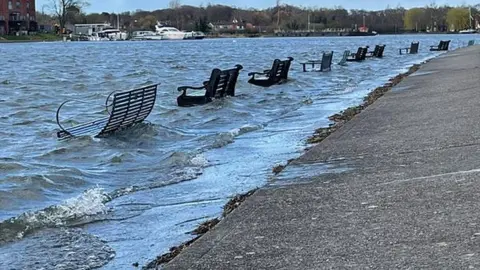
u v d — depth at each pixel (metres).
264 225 6.46
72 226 7.43
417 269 4.89
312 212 6.75
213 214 7.64
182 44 120.62
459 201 6.49
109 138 13.53
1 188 9.35
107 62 54.16
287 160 10.70
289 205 7.13
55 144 13.16
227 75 20.42
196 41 148.38
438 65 35.53
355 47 87.12
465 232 5.55
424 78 25.81
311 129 14.32
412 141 10.50
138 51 83.31
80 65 49.78
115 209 8.11
